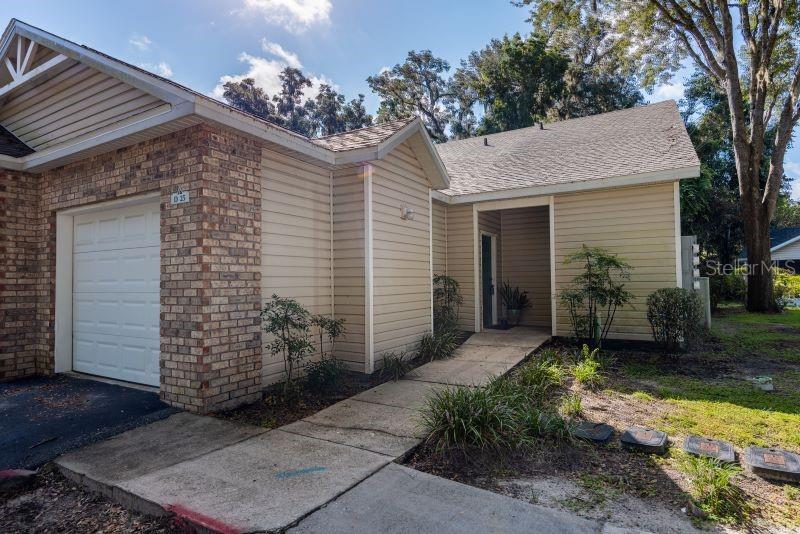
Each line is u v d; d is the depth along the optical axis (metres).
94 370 6.15
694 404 4.88
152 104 5.16
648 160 8.55
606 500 2.92
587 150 10.45
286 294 5.75
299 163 6.04
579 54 27.84
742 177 13.62
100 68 5.07
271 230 5.53
